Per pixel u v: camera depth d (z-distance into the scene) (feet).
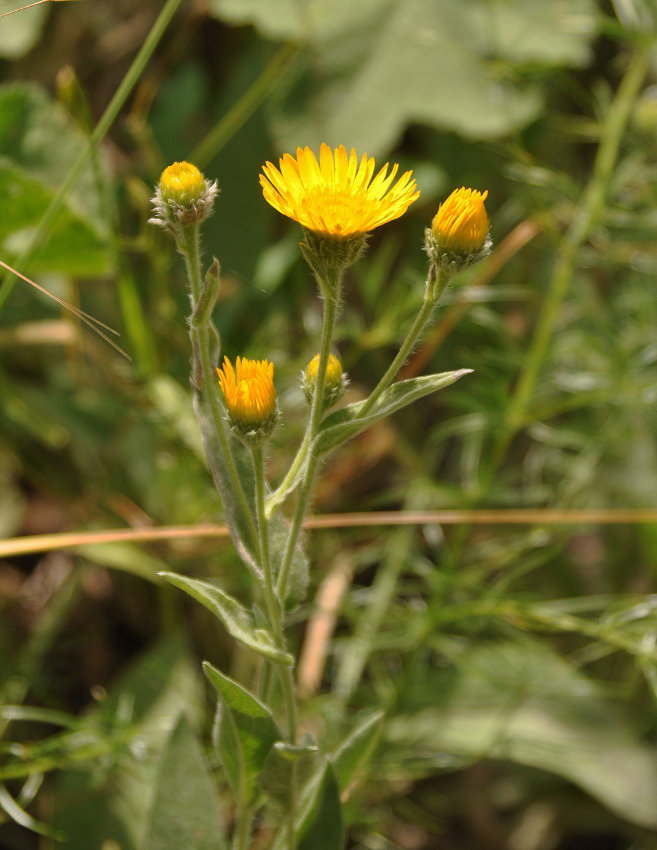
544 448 3.31
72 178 2.48
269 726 2.05
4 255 2.93
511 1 3.36
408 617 2.72
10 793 2.60
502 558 3.01
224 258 3.42
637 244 3.04
